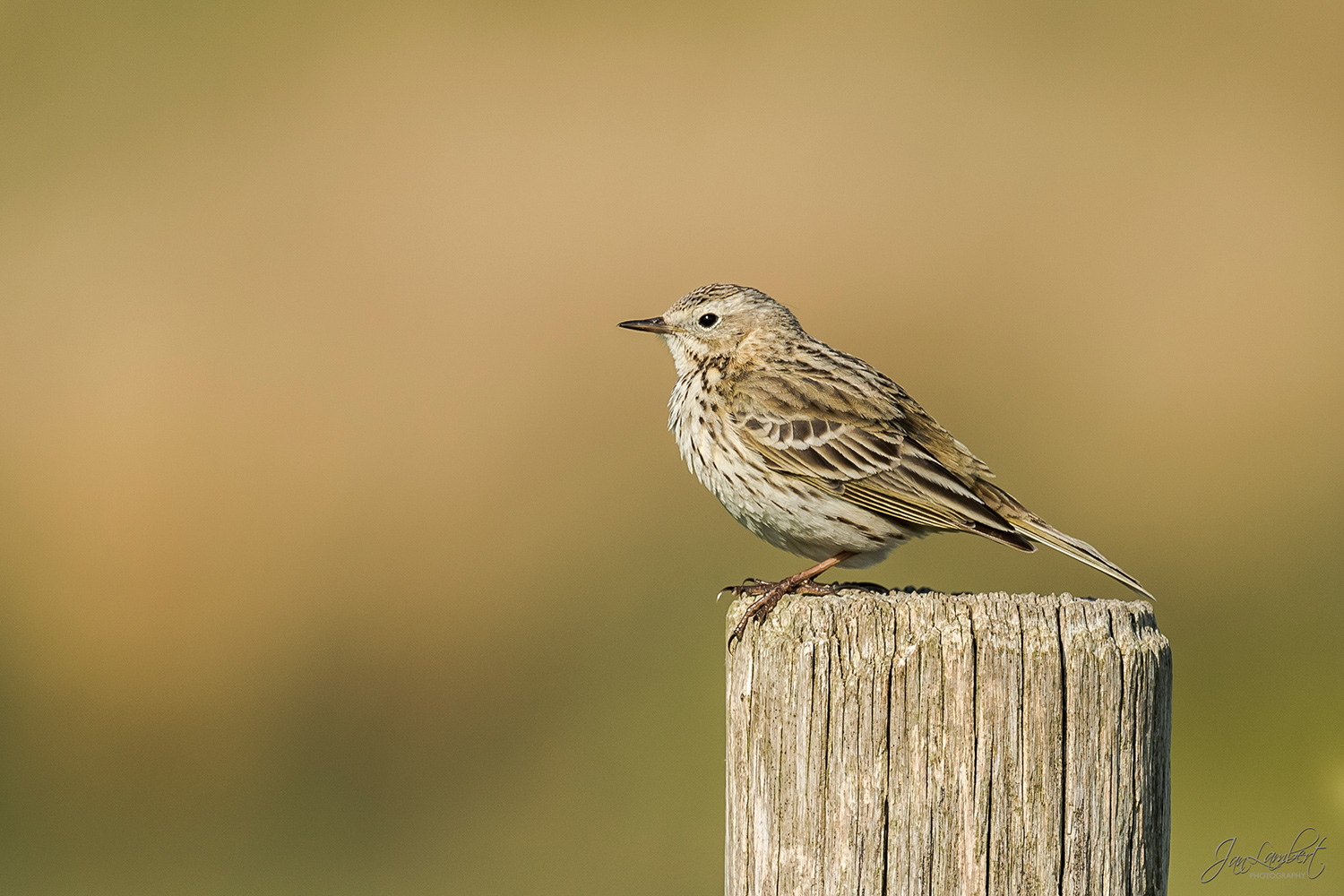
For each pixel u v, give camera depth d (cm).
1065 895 752
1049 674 755
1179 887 1831
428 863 2009
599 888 1927
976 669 758
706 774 2112
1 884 1980
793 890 774
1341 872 1712
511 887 1959
